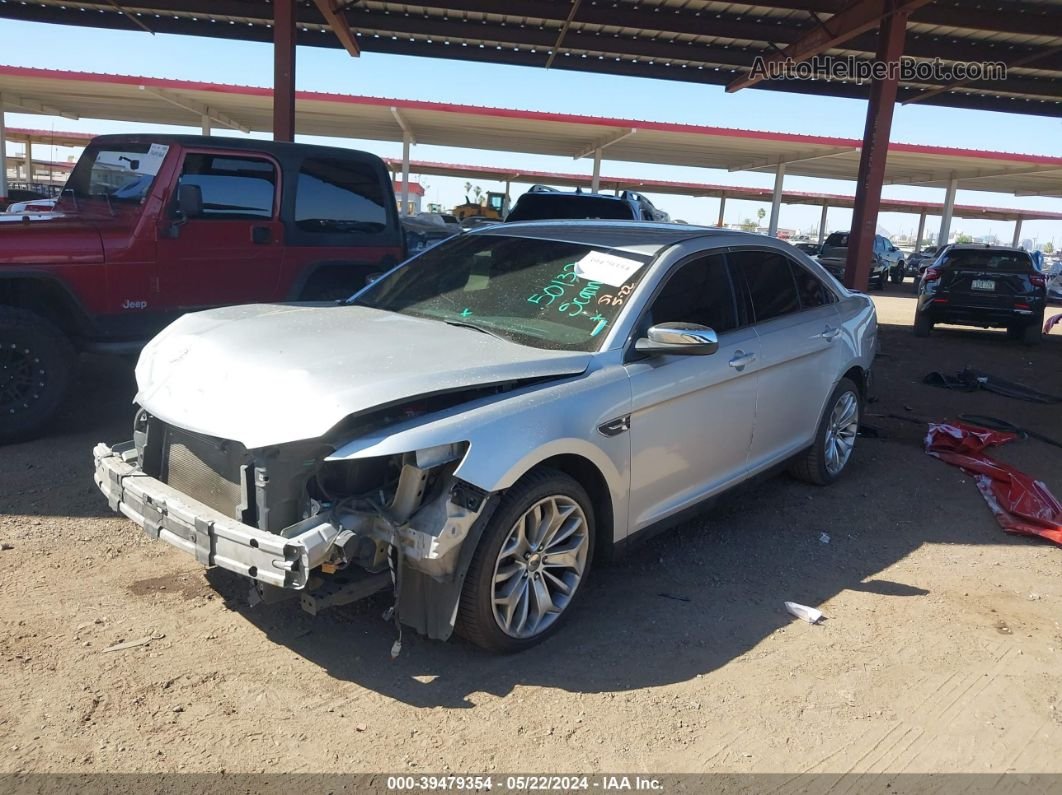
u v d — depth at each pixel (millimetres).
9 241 5766
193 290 6629
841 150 26812
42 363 5859
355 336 3830
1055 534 5141
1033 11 11727
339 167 7391
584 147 29375
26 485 5109
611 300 4121
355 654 3490
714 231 4961
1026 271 13930
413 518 3166
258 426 3143
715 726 3139
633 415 3832
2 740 2811
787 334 5035
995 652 3789
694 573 4477
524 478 3420
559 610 3688
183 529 3270
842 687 3447
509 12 12117
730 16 12570
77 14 12836
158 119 28594
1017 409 8938
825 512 5477
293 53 10508
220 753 2824
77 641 3441
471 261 4781
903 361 12031
